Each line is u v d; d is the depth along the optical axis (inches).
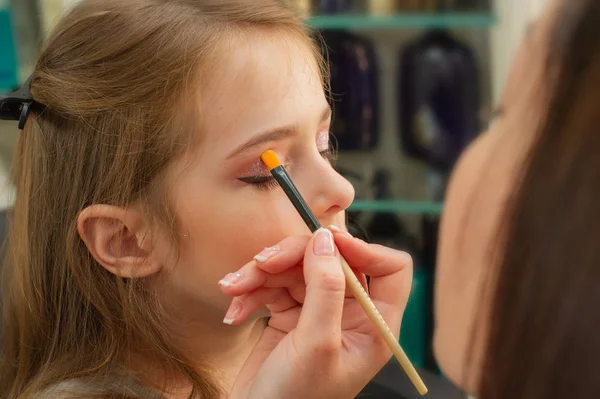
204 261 25.7
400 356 21.2
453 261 16.6
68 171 27.7
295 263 23.0
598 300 11.8
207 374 28.4
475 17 37.7
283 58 25.5
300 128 25.1
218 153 24.6
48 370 28.4
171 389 28.2
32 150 29.2
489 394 14.3
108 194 26.4
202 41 25.1
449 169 39.9
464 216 16.0
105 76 26.2
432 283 34.1
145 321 27.1
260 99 24.6
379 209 47.1
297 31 27.4
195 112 24.7
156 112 25.2
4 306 34.7
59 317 29.2
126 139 25.8
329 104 29.9
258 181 24.9
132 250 26.8
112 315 27.7
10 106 29.0
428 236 38.7
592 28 12.2
